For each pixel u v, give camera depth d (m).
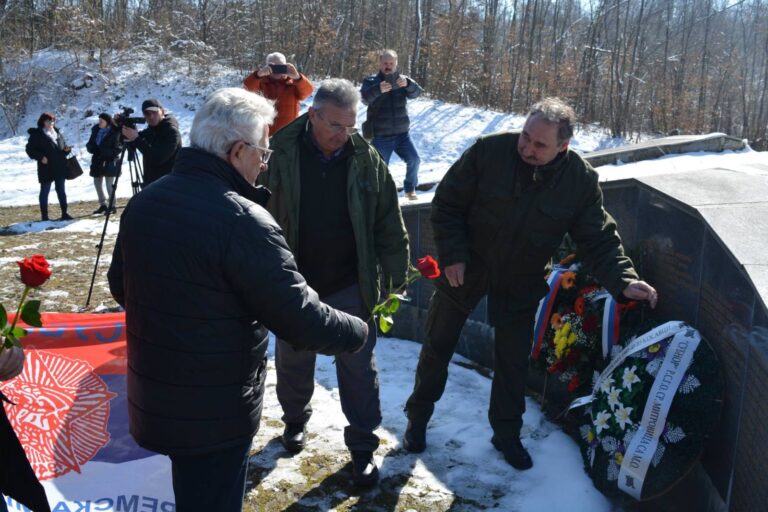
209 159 1.99
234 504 2.10
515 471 3.27
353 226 2.97
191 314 1.91
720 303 2.81
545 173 2.95
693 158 6.00
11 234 9.20
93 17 23.69
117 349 2.75
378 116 7.65
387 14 29.69
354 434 3.12
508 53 29.03
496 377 3.31
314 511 2.96
